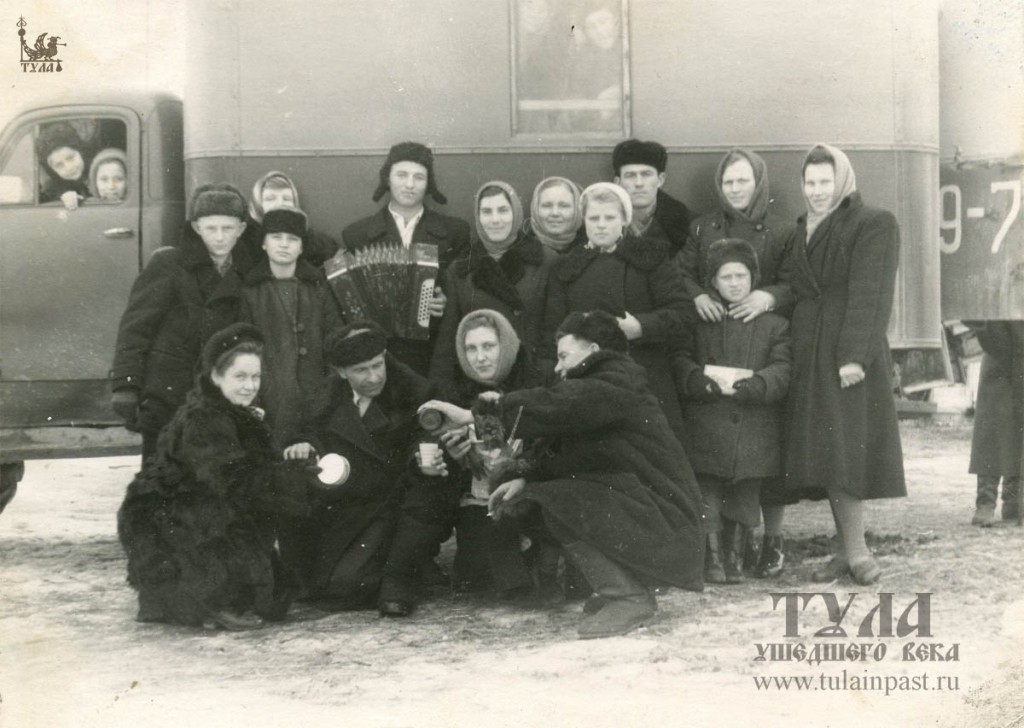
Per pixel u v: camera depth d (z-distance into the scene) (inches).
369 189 231.0
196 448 182.5
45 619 195.9
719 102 234.8
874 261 200.8
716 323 207.8
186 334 202.8
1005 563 221.3
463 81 231.3
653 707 158.7
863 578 208.1
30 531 267.4
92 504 302.4
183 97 231.9
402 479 195.5
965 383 292.7
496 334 196.1
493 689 162.7
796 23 235.8
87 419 238.7
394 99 230.8
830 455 200.1
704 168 234.8
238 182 229.9
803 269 206.2
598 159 232.1
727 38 234.2
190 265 204.4
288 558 198.1
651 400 187.0
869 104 237.3
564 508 179.8
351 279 206.4
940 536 243.4
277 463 185.2
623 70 233.3
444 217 219.9
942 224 263.4
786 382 203.2
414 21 230.8
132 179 237.9
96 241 237.8
